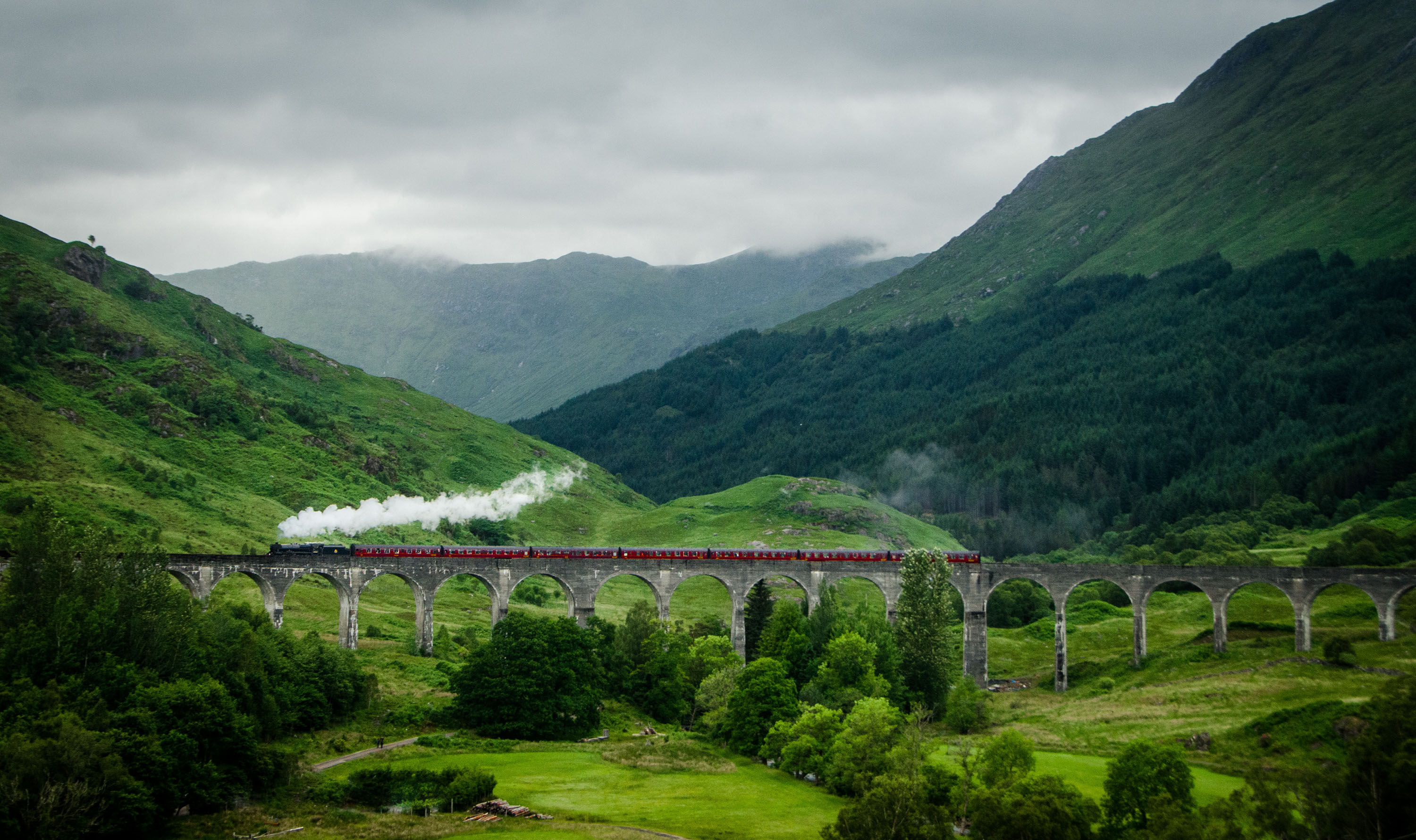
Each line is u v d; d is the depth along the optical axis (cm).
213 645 10562
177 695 8931
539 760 10806
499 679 12044
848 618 15088
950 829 8119
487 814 8875
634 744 11762
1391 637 14538
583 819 8788
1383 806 8269
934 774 9512
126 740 8212
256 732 9656
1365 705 10850
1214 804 8206
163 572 10912
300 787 9394
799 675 14150
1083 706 13950
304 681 11425
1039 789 8375
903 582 15062
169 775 8281
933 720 13962
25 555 10069
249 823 8419
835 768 10219
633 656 14550
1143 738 11956
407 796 9225
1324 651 13838
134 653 9794
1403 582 14512
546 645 12500
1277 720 11400
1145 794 8481
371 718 11875
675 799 9519
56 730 7994
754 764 11362
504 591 15125
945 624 14762
